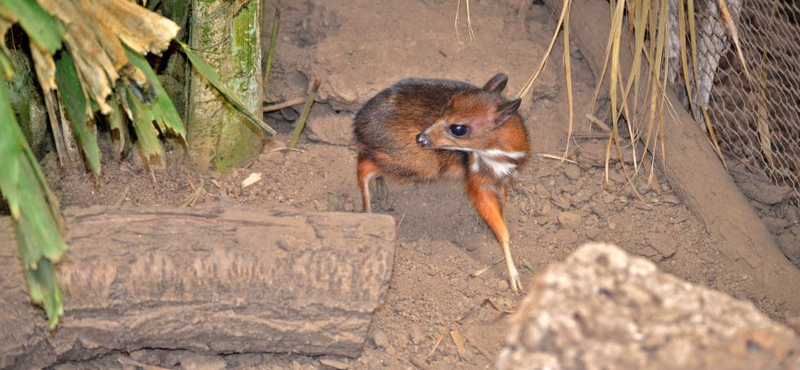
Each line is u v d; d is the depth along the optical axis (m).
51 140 7.13
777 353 3.33
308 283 5.57
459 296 6.66
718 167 7.62
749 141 8.22
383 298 5.67
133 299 5.50
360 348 5.93
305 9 8.52
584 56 8.33
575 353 3.38
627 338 3.39
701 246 7.28
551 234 7.33
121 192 7.12
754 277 7.02
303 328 5.70
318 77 7.89
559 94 8.12
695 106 8.35
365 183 7.16
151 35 5.30
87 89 5.29
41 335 5.50
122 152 7.29
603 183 7.73
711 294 3.54
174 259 5.46
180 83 7.43
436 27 8.19
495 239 7.24
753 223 7.29
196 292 5.53
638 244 7.25
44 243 4.53
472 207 7.41
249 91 7.28
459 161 6.88
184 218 5.62
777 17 9.02
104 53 5.13
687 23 8.15
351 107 7.77
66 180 7.07
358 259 5.57
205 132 7.26
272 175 7.55
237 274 5.51
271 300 5.59
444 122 6.48
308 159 7.71
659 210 7.57
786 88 8.20
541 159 7.81
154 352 5.95
